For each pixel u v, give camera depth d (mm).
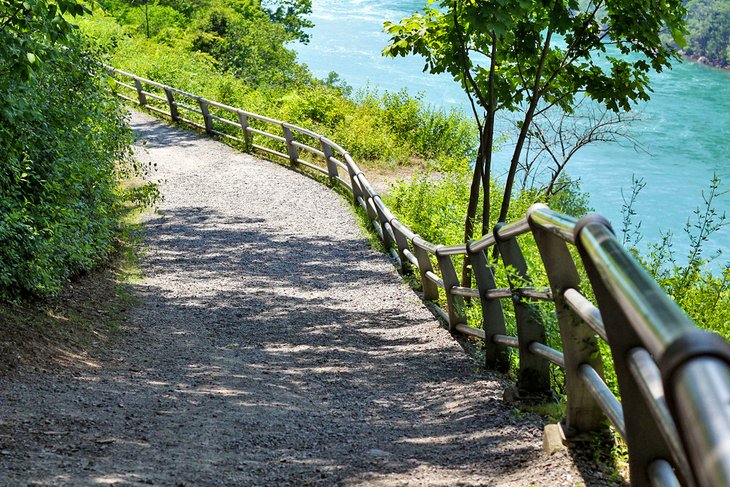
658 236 27516
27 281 8297
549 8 9945
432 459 4496
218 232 14742
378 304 10945
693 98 47906
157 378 7062
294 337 9352
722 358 899
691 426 852
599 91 10992
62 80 10414
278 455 4789
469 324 8977
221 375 7414
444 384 6906
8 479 3922
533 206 3838
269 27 45781
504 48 10562
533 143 21562
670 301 1249
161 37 41250
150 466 4406
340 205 16969
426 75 57219
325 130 23297
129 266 12125
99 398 6023
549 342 5512
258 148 21453
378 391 6992
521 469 3975
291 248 13984
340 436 5312
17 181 8438
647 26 9945
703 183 34062
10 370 6336
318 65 60375
